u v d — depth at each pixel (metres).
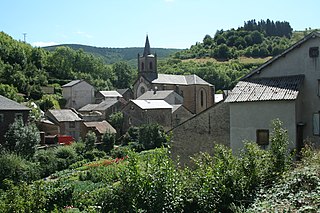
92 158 49.53
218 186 10.95
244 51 157.25
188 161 24.81
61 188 19.12
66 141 57.94
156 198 10.17
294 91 21.06
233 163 11.52
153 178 10.38
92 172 36.62
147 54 89.31
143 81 87.81
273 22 184.38
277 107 21.14
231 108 22.69
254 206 9.59
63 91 98.06
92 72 141.25
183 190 10.74
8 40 124.00
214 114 24.31
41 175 39.88
